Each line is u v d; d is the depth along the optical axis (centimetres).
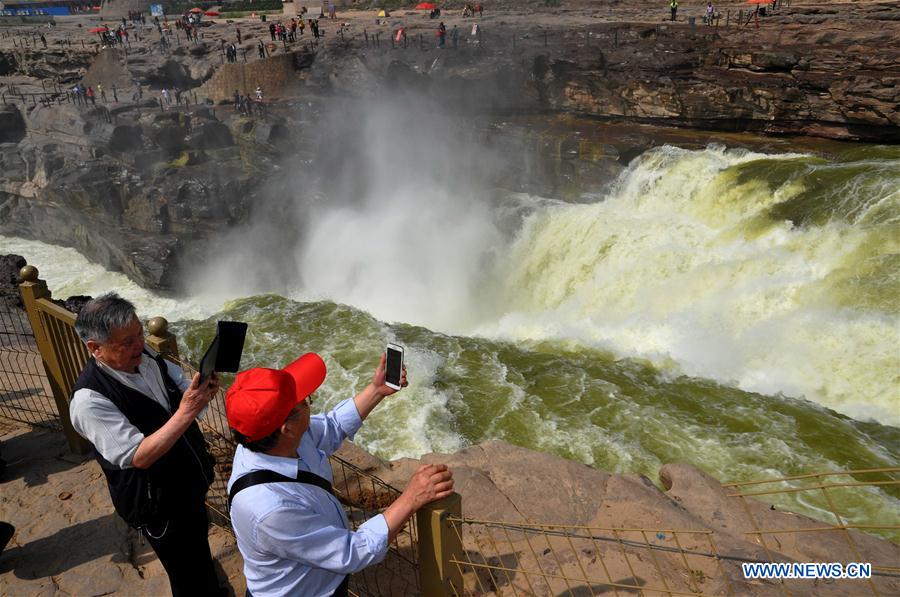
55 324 497
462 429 1266
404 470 541
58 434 598
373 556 247
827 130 2419
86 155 3584
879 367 1492
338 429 299
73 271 3609
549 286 2430
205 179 3175
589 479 520
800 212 1902
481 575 402
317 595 257
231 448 512
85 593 425
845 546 450
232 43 4688
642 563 408
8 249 3919
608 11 5031
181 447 346
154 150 3481
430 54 3616
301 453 268
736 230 2023
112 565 448
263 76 4047
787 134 2528
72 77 5212
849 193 1848
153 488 333
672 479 561
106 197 3278
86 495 514
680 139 2545
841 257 1739
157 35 5659
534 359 1555
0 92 4775
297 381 255
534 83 3136
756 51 2694
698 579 392
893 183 1806
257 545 240
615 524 465
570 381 1445
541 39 3650
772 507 505
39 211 3888
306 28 5212
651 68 2827
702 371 1583
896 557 437
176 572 365
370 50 3931
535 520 467
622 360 1597
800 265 1797
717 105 2591
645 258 2133
